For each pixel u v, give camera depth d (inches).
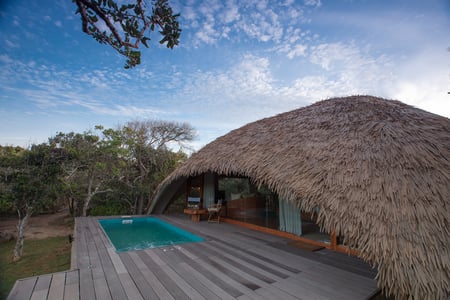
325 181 143.1
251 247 210.1
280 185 166.1
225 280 136.7
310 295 120.0
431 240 99.4
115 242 264.1
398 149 143.6
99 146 472.4
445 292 89.6
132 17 71.1
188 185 450.3
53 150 396.2
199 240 247.8
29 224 456.4
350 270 155.2
